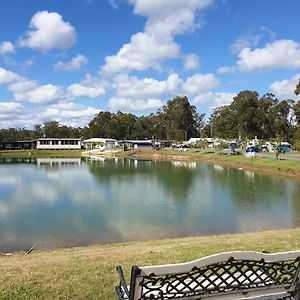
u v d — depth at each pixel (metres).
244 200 25.91
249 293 3.91
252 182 36.50
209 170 51.72
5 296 5.47
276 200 25.77
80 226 18.02
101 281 6.10
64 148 121.62
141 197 27.56
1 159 85.38
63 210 22.33
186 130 156.25
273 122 125.62
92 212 21.64
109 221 19.12
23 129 148.38
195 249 8.84
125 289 3.99
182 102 155.00
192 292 3.77
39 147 120.38
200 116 166.38
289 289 4.03
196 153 85.31
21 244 14.70
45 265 7.46
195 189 32.06
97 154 105.38
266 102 127.31
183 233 16.44
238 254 3.68
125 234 16.28
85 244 14.49
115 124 149.75
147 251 8.91
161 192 30.33
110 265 7.23
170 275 3.59
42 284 5.97
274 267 4.06
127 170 53.41
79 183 37.19
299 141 67.25
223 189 31.80
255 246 8.93
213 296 3.80
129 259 7.79
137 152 103.44
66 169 55.66
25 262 8.13
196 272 3.69
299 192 29.41
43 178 42.22
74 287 5.83
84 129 157.25
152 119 159.25
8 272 6.85
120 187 33.84
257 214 20.92
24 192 30.59
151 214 20.97
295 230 13.16
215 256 3.62
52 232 16.77
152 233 16.45
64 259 8.24
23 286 5.88
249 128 124.62
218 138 111.56
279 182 35.97
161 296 3.67
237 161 59.47
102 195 28.72
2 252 13.29
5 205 24.22
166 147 127.31
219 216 20.38
